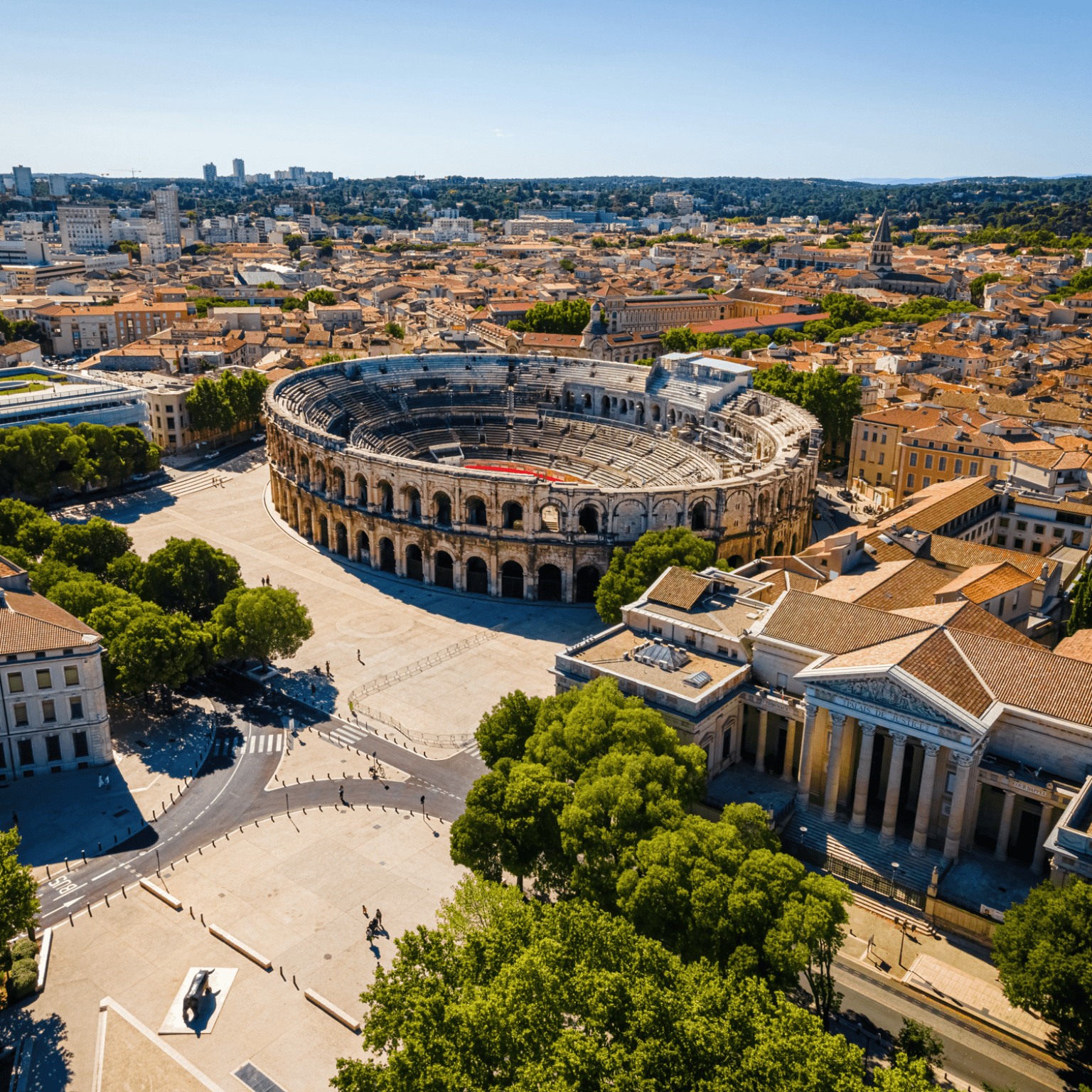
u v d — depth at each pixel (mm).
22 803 110125
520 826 88562
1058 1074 75688
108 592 137500
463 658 148625
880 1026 80125
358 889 97188
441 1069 61312
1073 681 92062
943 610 107500
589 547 168125
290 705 133625
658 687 106625
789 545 183625
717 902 75500
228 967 86500
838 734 98625
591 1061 60250
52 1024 79875
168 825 106812
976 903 88312
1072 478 180500
